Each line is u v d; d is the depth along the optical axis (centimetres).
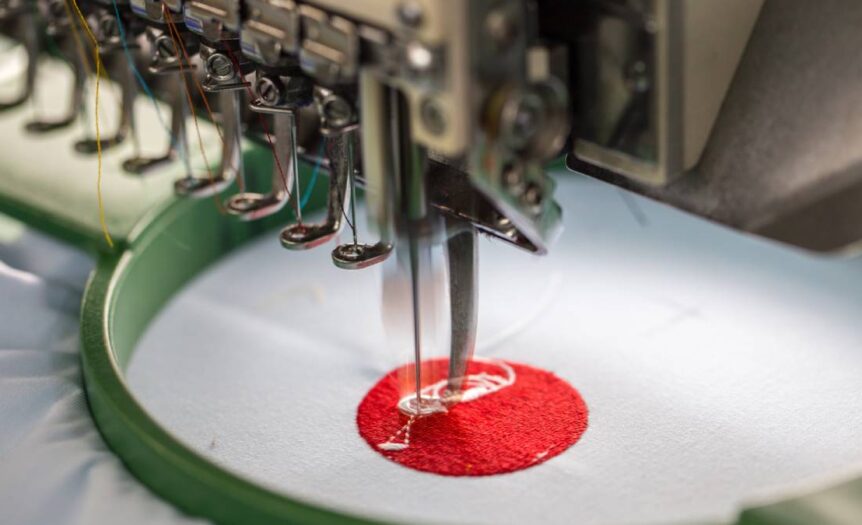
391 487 28
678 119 25
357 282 36
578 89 26
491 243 38
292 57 27
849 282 35
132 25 32
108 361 30
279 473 29
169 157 35
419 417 30
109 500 28
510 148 24
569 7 25
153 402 31
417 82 24
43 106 41
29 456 29
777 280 35
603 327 33
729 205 26
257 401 31
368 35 24
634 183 27
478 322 34
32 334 32
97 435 29
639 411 30
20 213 35
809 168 25
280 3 25
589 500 28
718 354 32
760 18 26
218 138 38
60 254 34
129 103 35
